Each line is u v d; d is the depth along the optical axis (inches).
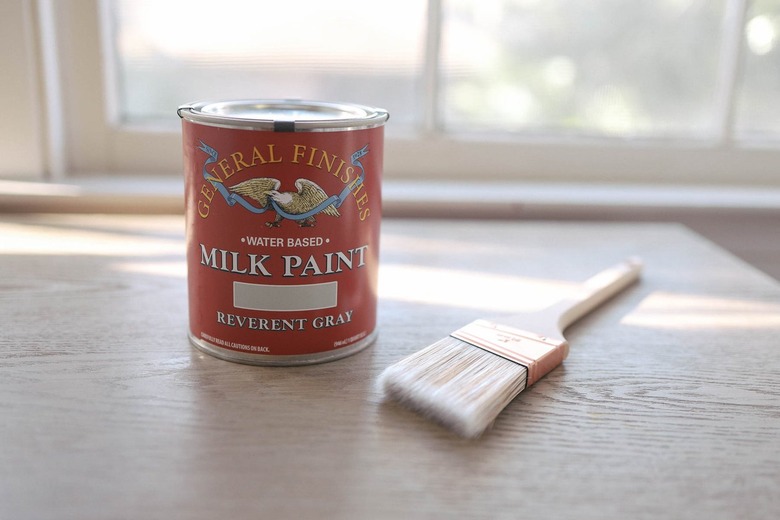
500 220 36.4
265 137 18.3
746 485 15.5
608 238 33.8
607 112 38.6
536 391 19.3
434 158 38.4
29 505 14.1
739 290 27.5
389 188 37.0
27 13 33.6
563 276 28.6
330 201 19.2
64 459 15.6
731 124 38.4
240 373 19.7
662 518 14.4
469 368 18.8
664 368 20.9
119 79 37.5
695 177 38.9
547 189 37.7
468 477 15.5
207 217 19.4
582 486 15.3
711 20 37.4
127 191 34.6
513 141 38.3
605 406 18.6
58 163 36.5
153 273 27.5
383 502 14.6
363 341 21.5
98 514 13.9
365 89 37.9
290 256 19.2
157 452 16.0
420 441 16.8
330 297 20.1
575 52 37.8
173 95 37.8
